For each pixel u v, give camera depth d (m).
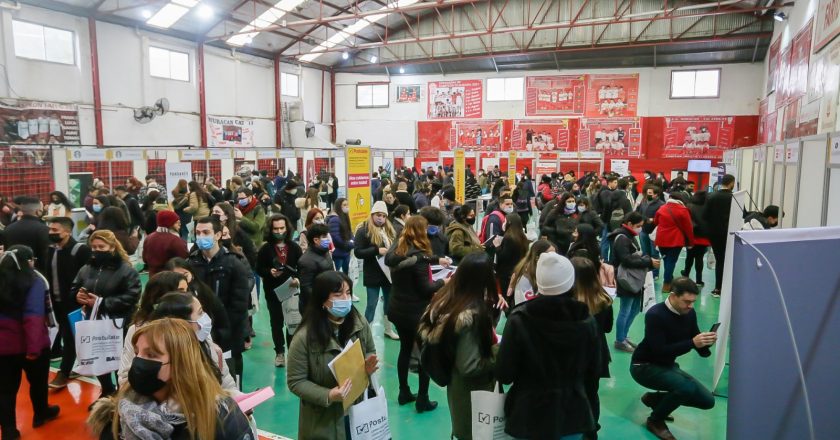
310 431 2.75
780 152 7.22
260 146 23.03
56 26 15.27
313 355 2.74
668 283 7.68
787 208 6.66
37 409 4.08
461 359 2.79
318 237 4.46
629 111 23.38
